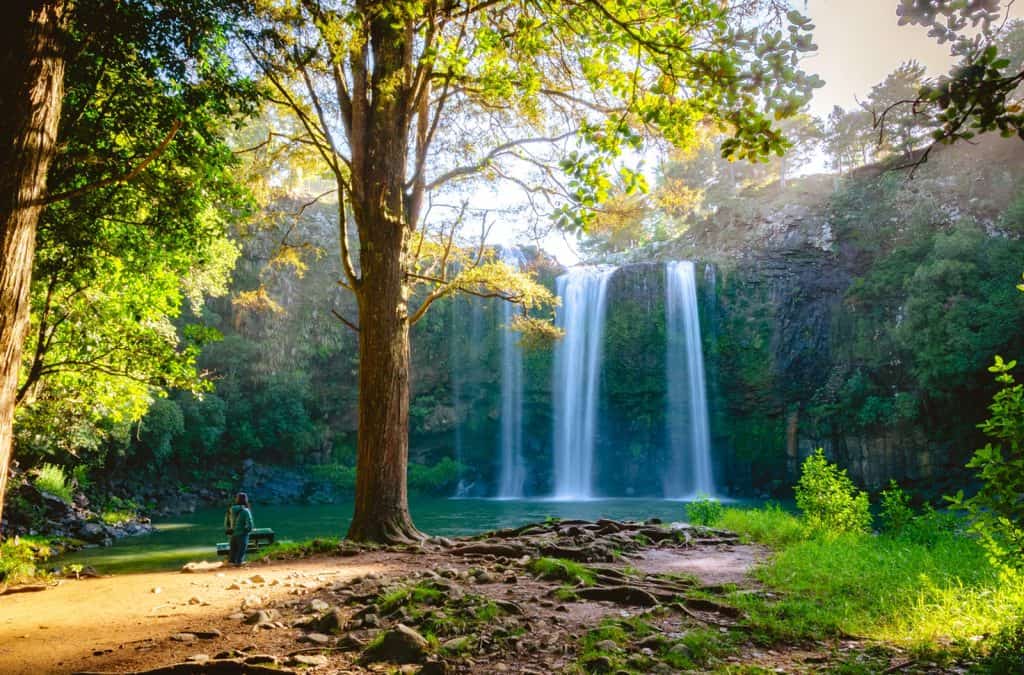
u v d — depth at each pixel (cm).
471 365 4809
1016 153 3769
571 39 615
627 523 1357
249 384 4434
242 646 570
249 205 1370
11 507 1962
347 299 4797
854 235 4316
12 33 442
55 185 1026
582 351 4628
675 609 666
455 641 537
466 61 702
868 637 575
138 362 1381
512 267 1549
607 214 1636
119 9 892
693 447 4453
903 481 3909
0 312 426
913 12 293
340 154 1419
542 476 4694
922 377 3572
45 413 1673
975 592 659
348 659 521
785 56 373
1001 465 529
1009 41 3562
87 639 624
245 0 955
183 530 2470
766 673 473
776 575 845
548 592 734
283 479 4369
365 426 1302
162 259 1449
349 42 970
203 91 1079
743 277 4491
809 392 4322
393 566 991
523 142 1540
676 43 446
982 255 3519
